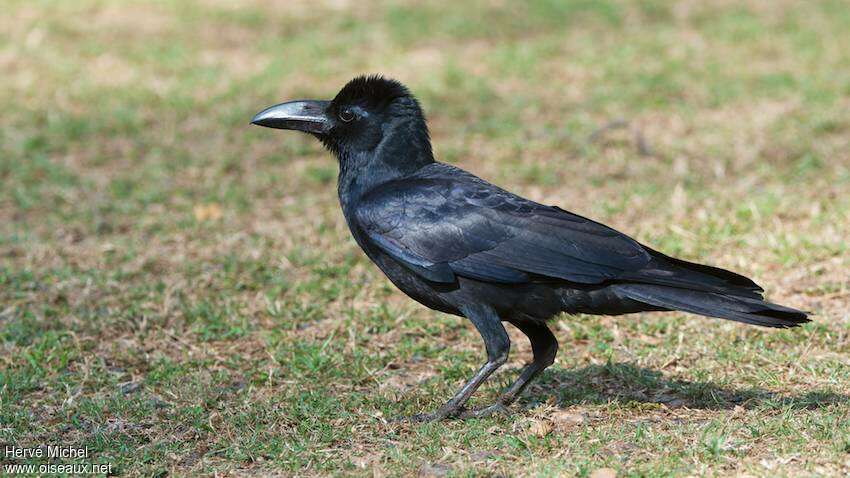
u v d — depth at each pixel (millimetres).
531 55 23281
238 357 10648
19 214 15500
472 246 8688
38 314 11875
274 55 23938
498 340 8867
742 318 8125
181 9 28406
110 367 10547
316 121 9641
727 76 21219
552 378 9969
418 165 9531
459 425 8875
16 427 9070
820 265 12258
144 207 15625
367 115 9430
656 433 8391
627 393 9523
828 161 16125
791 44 23422
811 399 8953
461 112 19625
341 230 14430
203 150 18109
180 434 8914
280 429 8891
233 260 13305
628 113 19359
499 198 8875
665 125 18609
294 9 28453
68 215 15258
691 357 10219
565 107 19938
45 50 24359
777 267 12336
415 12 27750
